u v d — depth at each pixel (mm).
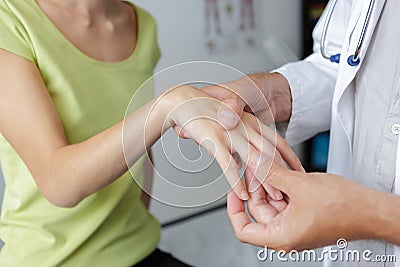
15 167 1049
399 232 675
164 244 2350
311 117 1031
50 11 1036
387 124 830
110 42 1118
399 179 798
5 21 969
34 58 985
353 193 682
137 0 2348
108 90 1083
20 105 908
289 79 1002
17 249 1068
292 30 2959
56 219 1038
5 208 1098
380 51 852
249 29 2781
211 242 2346
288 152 761
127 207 1131
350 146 953
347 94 931
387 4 840
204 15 2590
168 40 2496
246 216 725
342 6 1013
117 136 794
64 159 837
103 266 1091
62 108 1026
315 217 677
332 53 1032
